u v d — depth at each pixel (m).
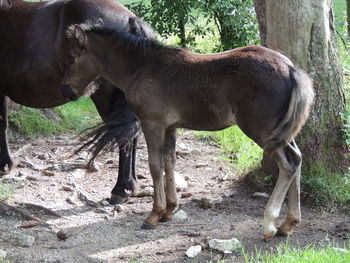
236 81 3.47
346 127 4.14
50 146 5.27
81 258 3.49
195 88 3.57
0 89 4.35
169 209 3.88
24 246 3.63
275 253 3.48
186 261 3.44
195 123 3.65
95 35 3.77
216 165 4.86
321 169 4.10
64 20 4.07
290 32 4.03
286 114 3.43
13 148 5.20
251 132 3.49
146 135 3.72
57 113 5.79
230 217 3.94
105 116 4.14
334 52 4.16
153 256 3.50
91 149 3.96
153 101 3.66
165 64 3.66
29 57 4.14
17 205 4.09
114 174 4.70
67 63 3.84
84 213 4.05
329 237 3.65
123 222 3.92
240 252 3.51
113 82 3.83
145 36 3.75
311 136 4.12
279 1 4.02
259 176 4.29
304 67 4.07
